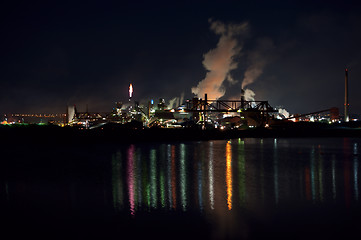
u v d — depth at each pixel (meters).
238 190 27.42
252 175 36.81
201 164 47.78
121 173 37.69
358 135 196.25
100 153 66.94
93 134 128.25
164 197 24.47
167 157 58.91
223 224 18.08
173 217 19.17
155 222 18.38
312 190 27.53
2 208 21.19
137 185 29.67
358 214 19.81
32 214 19.95
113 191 26.72
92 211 20.52
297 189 28.02
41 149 77.19
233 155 64.06
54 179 32.97
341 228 17.41
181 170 40.84
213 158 57.50
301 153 69.94
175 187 28.70
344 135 195.62
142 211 20.56
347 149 83.06
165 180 32.81
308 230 17.17
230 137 163.38
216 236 16.39
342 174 38.03
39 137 115.19
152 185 29.75
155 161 51.78
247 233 16.61
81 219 18.89
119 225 17.88
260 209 20.92
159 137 136.75
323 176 36.28
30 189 27.66
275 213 20.11
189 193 25.94
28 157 57.28
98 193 25.89
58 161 50.81
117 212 20.25
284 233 16.81
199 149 80.81
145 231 17.03
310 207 21.53
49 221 18.59
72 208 21.22
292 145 100.75
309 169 42.75
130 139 126.00
